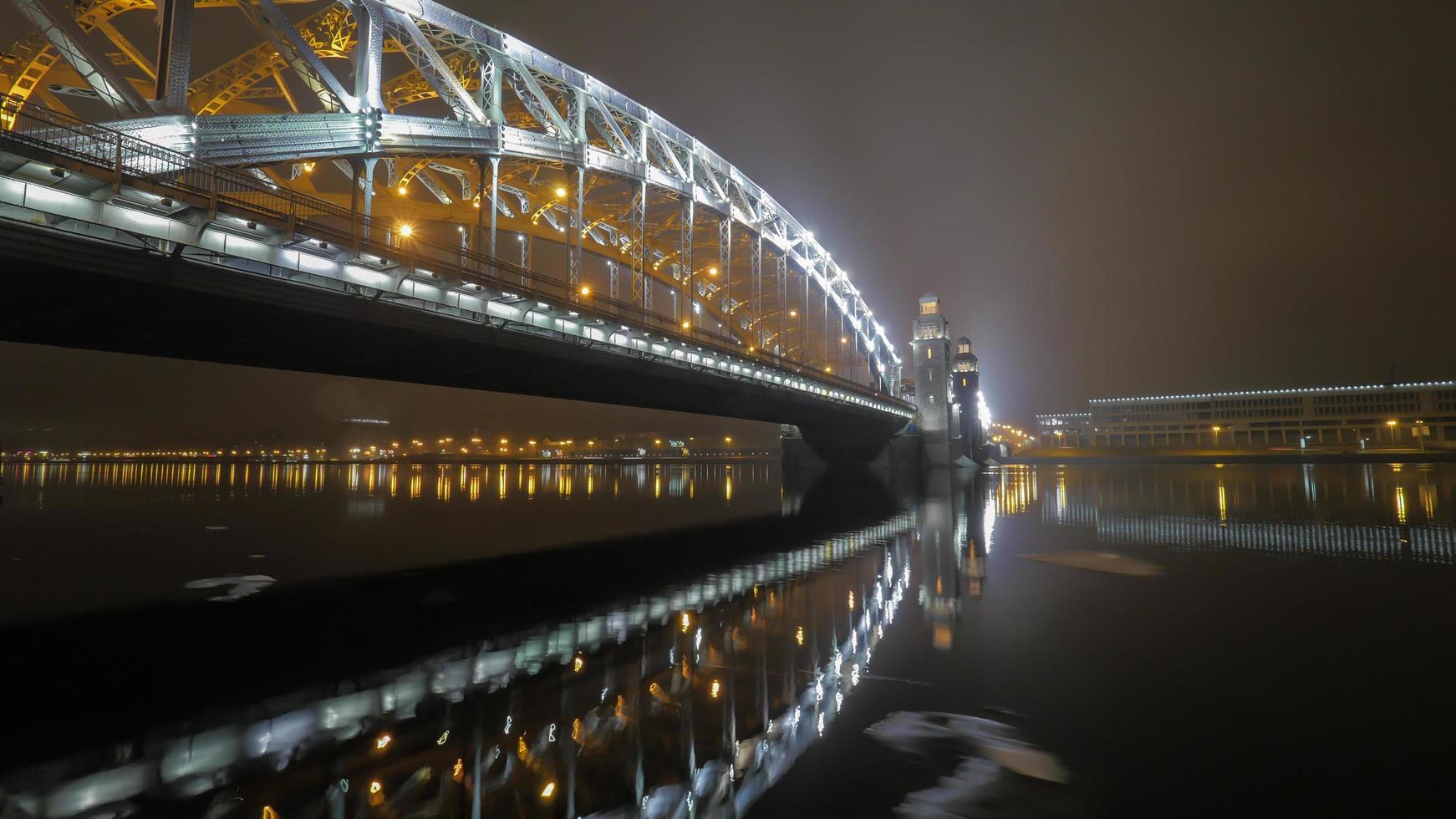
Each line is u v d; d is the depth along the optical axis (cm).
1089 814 542
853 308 8281
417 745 700
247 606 1339
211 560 1859
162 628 1174
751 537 2362
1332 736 679
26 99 2114
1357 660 916
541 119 3309
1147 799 565
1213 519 2630
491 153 2884
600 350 2978
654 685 873
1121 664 927
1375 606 1227
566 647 1051
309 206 1861
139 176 1516
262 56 2434
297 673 930
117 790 611
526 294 2472
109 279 1514
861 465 8425
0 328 1830
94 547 2072
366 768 652
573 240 5456
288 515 3064
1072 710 767
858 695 823
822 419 6844
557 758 667
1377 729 695
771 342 7181
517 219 5238
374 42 2503
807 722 746
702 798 579
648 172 4006
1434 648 967
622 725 745
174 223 1570
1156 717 740
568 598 1411
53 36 1622
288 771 647
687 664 956
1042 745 673
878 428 8050
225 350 2205
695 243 6222
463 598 1415
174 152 1609
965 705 789
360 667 954
